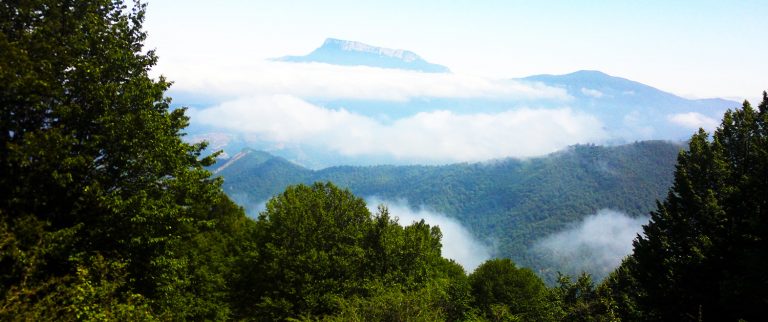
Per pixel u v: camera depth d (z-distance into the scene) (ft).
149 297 56.90
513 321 92.94
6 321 31.45
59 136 44.14
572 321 119.96
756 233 72.84
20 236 39.70
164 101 61.16
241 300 97.55
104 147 50.90
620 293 135.54
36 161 44.83
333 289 87.35
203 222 64.44
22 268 38.06
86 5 55.26
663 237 104.32
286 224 94.22
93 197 47.52
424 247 104.01
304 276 87.56
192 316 82.79
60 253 44.39
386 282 88.38
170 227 55.36
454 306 86.12
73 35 50.90
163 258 55.47
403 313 52.80
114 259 48.80
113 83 51.31
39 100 45.55
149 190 54.44
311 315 84.64
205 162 63.57
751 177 79.87
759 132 94.43
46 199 46.50
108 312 36.86
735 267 83.41
